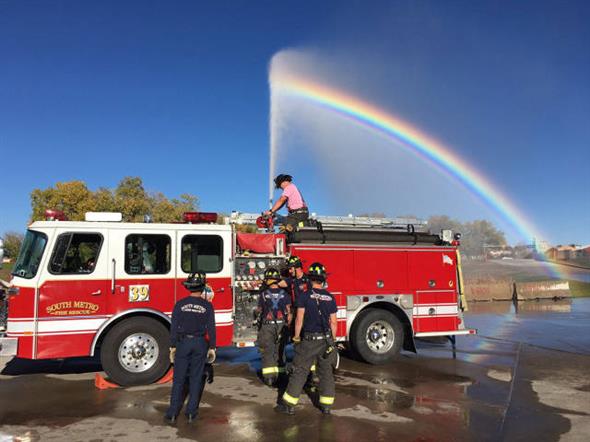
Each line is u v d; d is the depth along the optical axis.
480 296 19.20
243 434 4.48
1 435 4.42
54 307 5.93
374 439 4.37
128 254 6.36
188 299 4.96
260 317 6.25
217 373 7.00
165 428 4.62
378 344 7.55
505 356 8.29
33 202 35.41
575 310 15.83
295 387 4.99
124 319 6.23
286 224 7.66
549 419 4.94
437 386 6.24
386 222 8.45
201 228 6.71
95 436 4.41
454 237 8.25
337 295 7.36
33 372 6.97
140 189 41.41
